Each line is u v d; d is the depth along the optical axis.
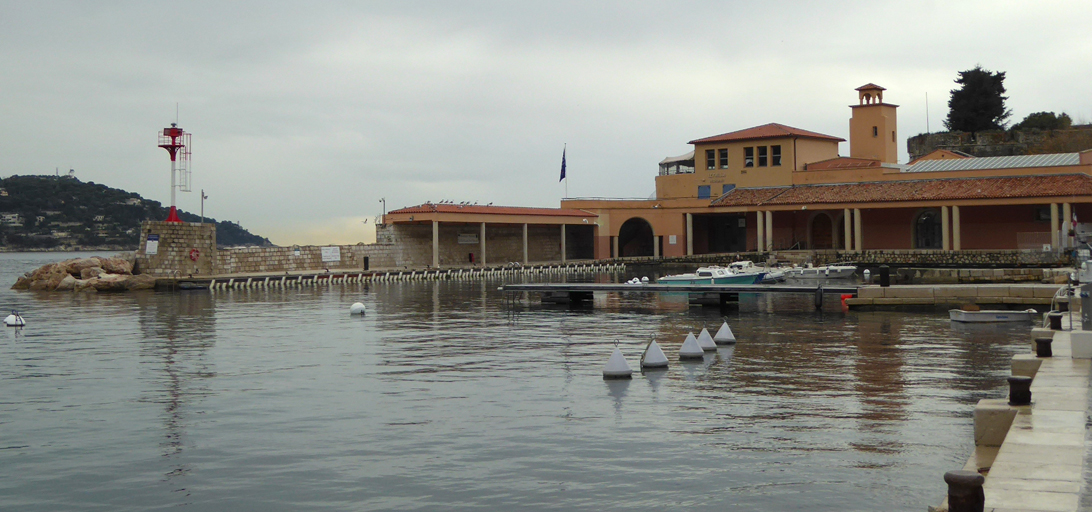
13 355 28.70
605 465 14.95
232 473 15.03
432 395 21.06
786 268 68.69
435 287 64.62
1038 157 78.12
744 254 81.56
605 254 93.75
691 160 103.88
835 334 31.92
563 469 14.80
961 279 61.28
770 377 22.75
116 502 13.73
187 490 14.22
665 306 45.81
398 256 82.12
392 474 14.77
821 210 84.00
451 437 16.98
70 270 67.88
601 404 19.69
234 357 27.83
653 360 24.39
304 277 69.62
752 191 86.69
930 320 36.50
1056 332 22.00
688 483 13.90
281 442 16.91
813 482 13.77
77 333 35.09
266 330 35.59
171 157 67.06
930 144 112.75
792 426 17.22
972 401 19.22
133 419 19.02
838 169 83.06
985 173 75.25
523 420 18.25
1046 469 10.41
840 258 76.19
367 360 26.86
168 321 39.78
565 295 48.34
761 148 88.31
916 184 77.06
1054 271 49.44
